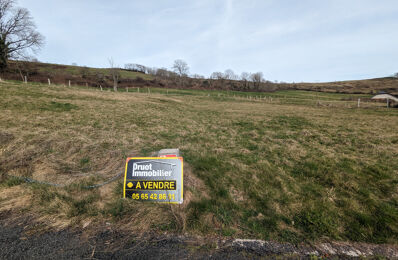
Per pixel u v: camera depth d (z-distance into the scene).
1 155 3.89
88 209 2.50
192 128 9.23
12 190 2.84
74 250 1.90
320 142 7.06
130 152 4.88
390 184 3.57
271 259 1.90
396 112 18.88
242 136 7.96
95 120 8.70
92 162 4.17
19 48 29.56
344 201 2.95
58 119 8.05
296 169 4.30
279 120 12.77
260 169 4.21
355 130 9.23
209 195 3.06
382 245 2.14
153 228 2.24
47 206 2.52
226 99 36.41
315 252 2.02
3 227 2.16
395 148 6.10
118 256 1.85
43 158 4.00
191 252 1.94
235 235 2.20
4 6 26.56
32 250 1.88
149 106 16.89
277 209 2.70
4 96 11.42
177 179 2.79
